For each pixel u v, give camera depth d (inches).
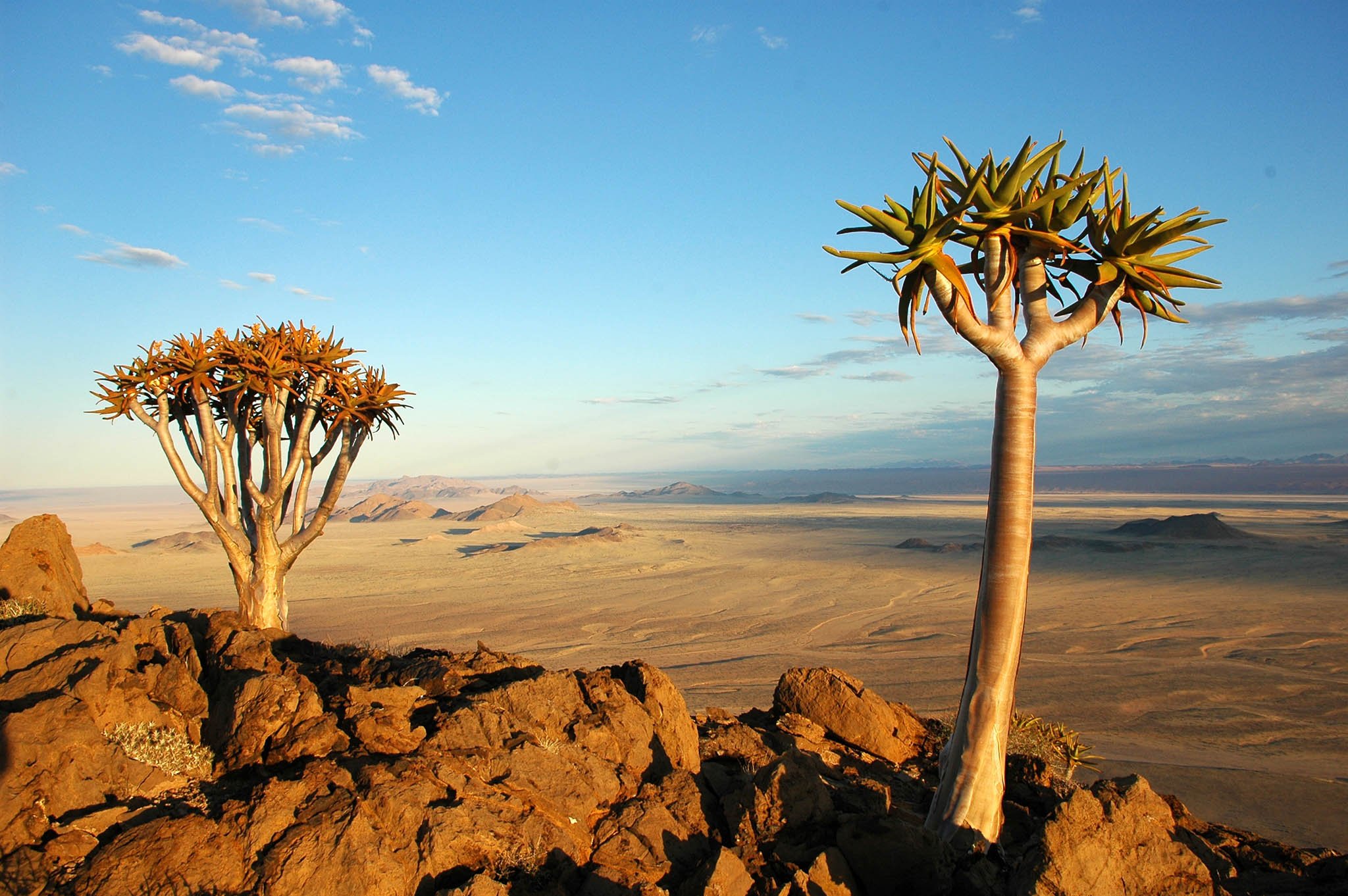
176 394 643.5
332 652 500.7
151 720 327.0
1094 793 307.6
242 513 663.1
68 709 298.8
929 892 299.1
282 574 651.5
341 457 658.2
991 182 373.1
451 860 269.4
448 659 429.4
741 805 323.6
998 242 370.9
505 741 335.9
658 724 387.2
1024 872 293.6
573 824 304.2
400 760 304.3
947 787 367.6
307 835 256.5
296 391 671.1
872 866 301.0
